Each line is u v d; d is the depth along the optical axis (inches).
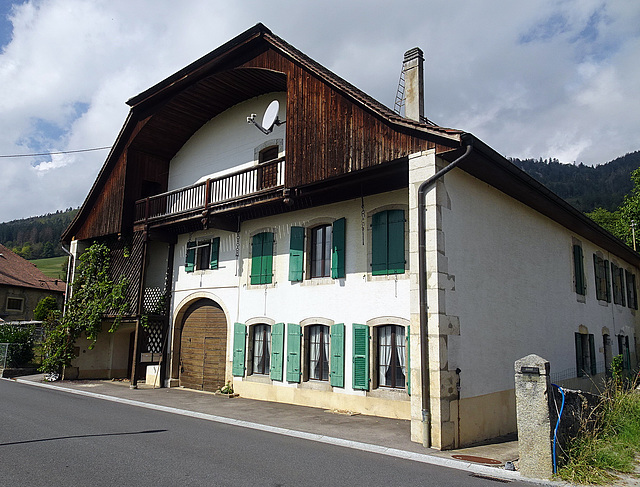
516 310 450.0
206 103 633.6
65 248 778.8
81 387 620.7
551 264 540.1
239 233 591.2
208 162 660.7
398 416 419.2
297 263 517.0
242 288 573.3
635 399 374.6
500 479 250.7
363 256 465.4
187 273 647.8
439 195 362.6
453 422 337.1
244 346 555.2
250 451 288.0
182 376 636.1
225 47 536.1
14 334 789.9
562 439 264.4
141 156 697.6
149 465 245.1
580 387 567.2
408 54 475.8
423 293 347.9
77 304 720.3
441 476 251.9
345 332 466.3
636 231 1243.8
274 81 559.8
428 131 365.7
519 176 415.8
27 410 410.9
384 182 435.8
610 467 261.4
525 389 260.2
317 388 479.2
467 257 386.3
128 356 761.0
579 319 595.5
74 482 212.4
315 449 304.0
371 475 246.4
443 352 338.6
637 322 839.1
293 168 458.9
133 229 676.1
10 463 238.7
